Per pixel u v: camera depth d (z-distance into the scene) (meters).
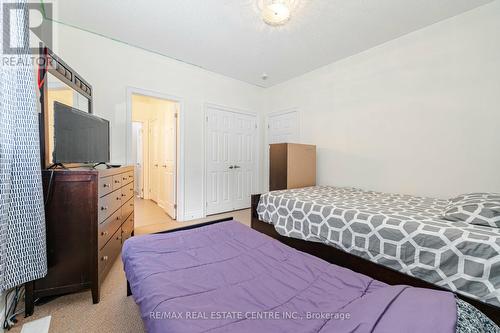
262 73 3.68
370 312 0.60
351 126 3.03
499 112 1.94
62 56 2.40
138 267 1.06
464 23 2.10
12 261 1.19
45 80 1.48
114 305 1.46
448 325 0.51
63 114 1.59
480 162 2.04
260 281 0.94
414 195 2.44
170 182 3.75
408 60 2.48
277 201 2.27
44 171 1.38
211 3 2.02
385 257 1.43
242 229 1.59
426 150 2.36
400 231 1.38
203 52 2.98
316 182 3.46
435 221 1.39
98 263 1.48
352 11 2.09
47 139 1.52
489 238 1.10
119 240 2.07
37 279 1.34
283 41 2.66
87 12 2.16
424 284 1.27
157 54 3.05
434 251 1.23
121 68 2.77
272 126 4.30
